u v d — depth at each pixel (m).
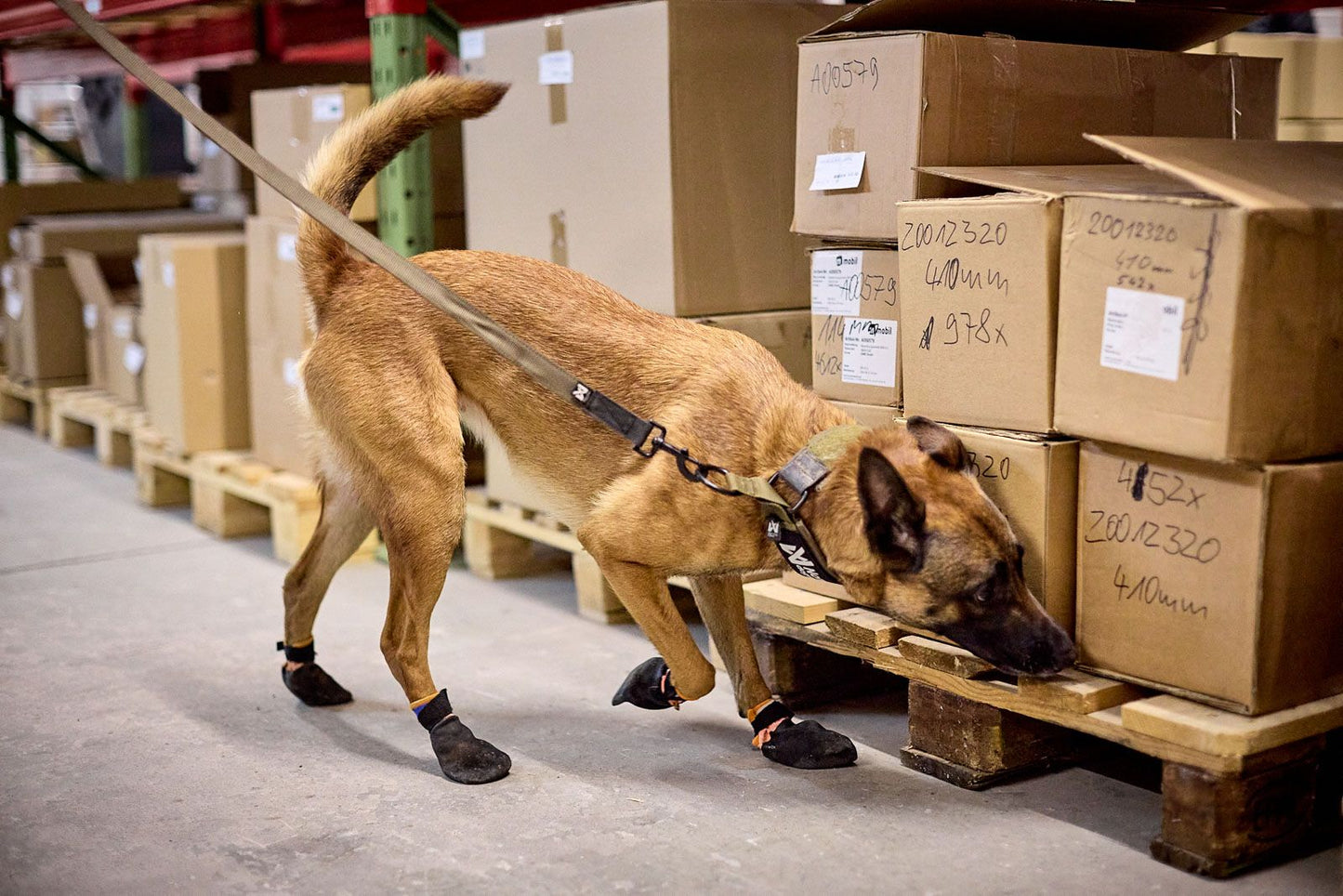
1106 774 3.18
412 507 3.28
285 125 5.21
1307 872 2.65
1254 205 2.40
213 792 3.16
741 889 2.62
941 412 3.11
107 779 3.25
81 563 5.39
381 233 5.24
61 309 7.78
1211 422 2.51
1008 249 2.86
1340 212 2.53
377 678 4.02
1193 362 2.52
